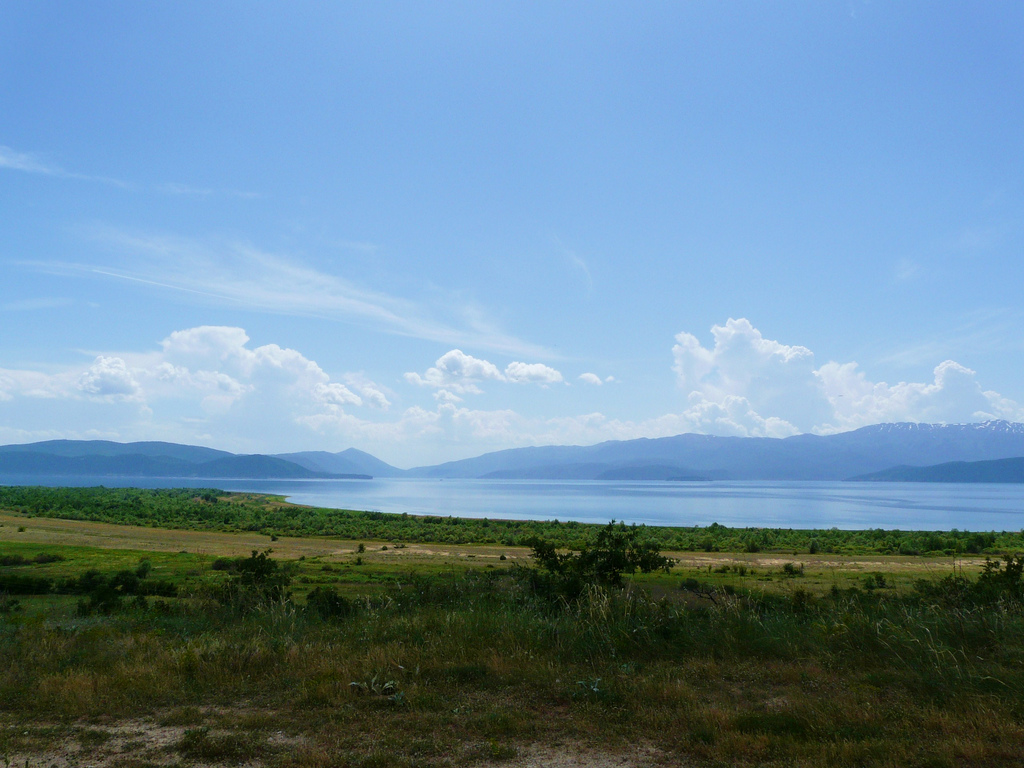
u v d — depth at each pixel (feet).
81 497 541.75
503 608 36.76
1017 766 17.07
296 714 22.16
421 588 47.01
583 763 17.94
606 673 26.23
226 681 26.22
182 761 18.30
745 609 34.17
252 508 547.08
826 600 46.52
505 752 18.38
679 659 28.68
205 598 56.08
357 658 28.50
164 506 507.71
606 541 44.39
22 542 264.72
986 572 41.88
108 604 66.08
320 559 228.22
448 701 23.31
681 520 555.28
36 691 25.34
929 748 17.89
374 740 19.60
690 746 18.83
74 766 18.06
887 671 25.18
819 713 20.80
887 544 286.46
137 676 26.66
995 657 26.13
